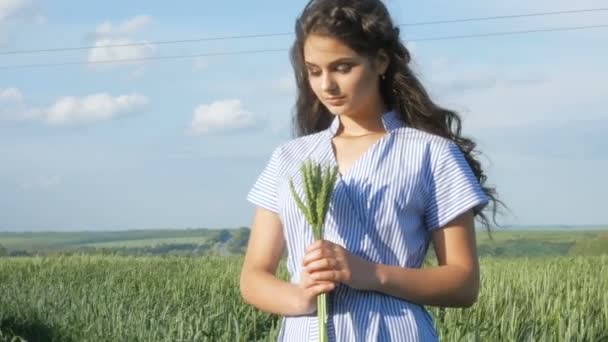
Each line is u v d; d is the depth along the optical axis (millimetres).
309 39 3721
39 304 17109
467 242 3838
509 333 10492
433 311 12164
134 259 33781
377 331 3633
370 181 3752
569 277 18797
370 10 3748
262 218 4039
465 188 3805
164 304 16578
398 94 3982
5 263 33125
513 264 25578
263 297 3811
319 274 3533
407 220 3758
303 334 3721
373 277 3584
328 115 4223
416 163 3787
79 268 29562
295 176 3887
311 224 3645
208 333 11578
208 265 28750
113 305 15875
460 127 4109
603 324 11961
